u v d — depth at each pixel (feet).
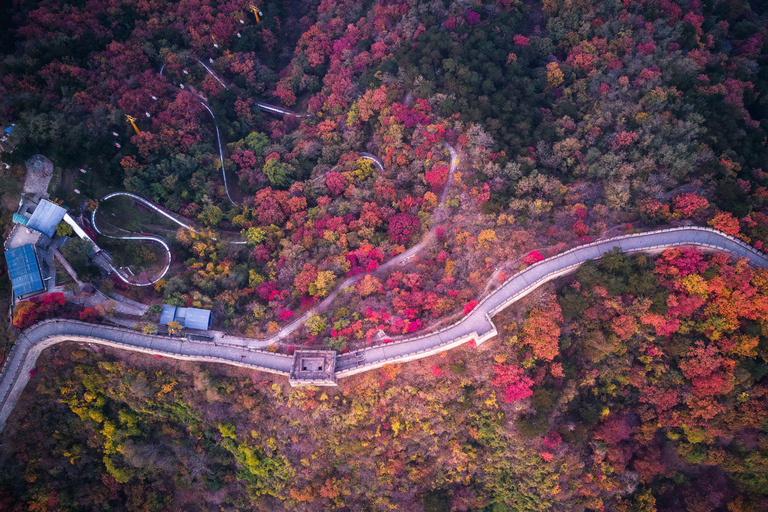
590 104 398.62
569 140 366.63
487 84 403.54
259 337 319.68
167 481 329.93
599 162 353.92
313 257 357.41
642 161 343.26
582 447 302.86
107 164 382.63
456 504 308.81
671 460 310.24
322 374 293.23
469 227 344.08
